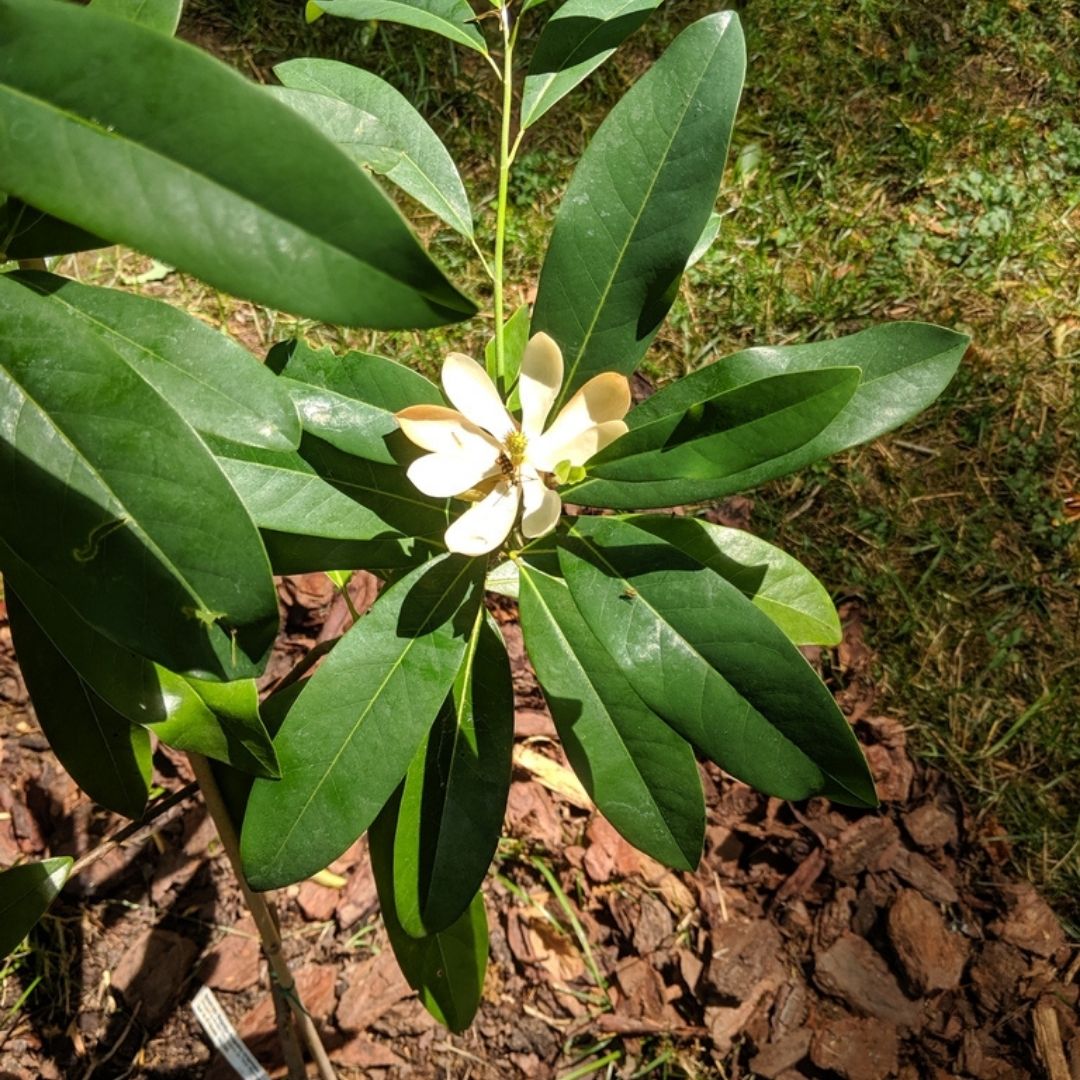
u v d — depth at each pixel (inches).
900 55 37.2
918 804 27.8
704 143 15.5
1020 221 35.1
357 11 17.9
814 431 13.7
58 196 10.1
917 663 29.7
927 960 25.5
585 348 15.9
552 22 17.8
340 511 15.5
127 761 17.6
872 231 34.8
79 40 10.0
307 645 28.4
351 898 26.1
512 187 34.9
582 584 14.9
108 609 11.8
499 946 26.2
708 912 26.5
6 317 12.0
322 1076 23.5
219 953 25.7
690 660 14.5
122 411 11.9
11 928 16.3
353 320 10.3
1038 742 28.8
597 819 27.3
